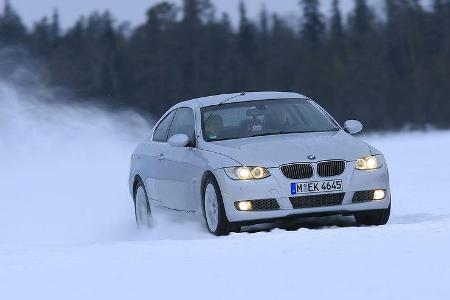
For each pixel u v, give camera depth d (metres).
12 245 26.61
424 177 54.16
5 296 17.55
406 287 16.20
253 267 19.12
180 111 32.28
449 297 15.23
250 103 30.81
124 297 16.75
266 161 27.02
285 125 30.03
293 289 16.55
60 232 37.03
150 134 34.47
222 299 16.08
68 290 17.75
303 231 24.41
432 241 21.28
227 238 24.06
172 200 30.84
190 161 29.20
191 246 22.92
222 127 29.84
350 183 27.23
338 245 21.44
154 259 21.09
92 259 21.61
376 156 28.02
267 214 26.77
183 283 17.77
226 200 26.94
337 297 15.66
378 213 28.22
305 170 27.02
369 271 17.91
